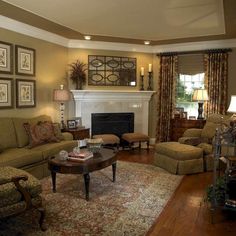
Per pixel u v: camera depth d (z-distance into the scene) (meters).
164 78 6.82
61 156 3.54
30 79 5.19
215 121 5.05
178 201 3.40
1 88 4.54
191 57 6.59
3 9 4.04
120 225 2.76
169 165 4.61
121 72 6.81
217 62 6.21
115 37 5.99
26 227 2.69
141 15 4.33
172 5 3.82
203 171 4.65
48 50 5.68
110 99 6.66
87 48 6.49
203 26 4.99
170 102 6.79
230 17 4.40
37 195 2.68
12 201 2.49
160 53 6.84
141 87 6.95
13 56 4.75
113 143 5.95
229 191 2.91
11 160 3.56
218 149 2.89
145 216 2.97
